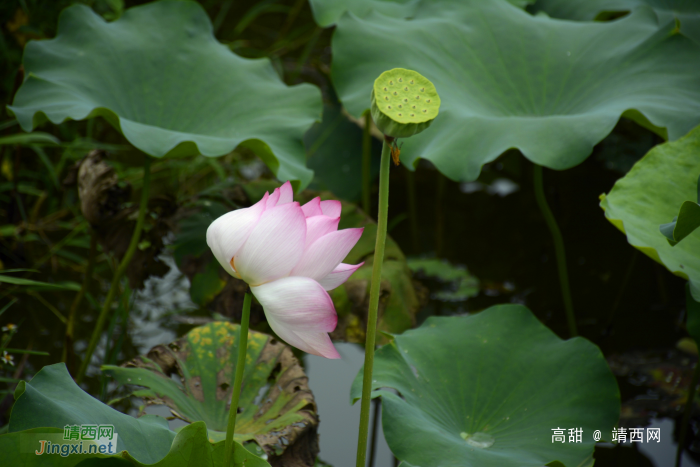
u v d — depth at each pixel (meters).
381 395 2.41
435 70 3.14
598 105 2.88
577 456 2.37
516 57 3.27
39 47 3.07
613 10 3.76
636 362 3.34
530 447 2.38
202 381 2.56
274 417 2.50
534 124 2.72
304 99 3.24
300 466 2.46
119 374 2.50
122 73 3.14
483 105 3.08
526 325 2.58
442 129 2.83
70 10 3.26
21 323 3.34
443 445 2.35
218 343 2.61
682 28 3.60
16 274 3.63
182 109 3.16
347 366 3.38
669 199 2.62
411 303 3.45
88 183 3.02
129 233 3.19
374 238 3.56
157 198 3.30
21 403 2.21
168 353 2.58
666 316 3.79
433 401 2.47
